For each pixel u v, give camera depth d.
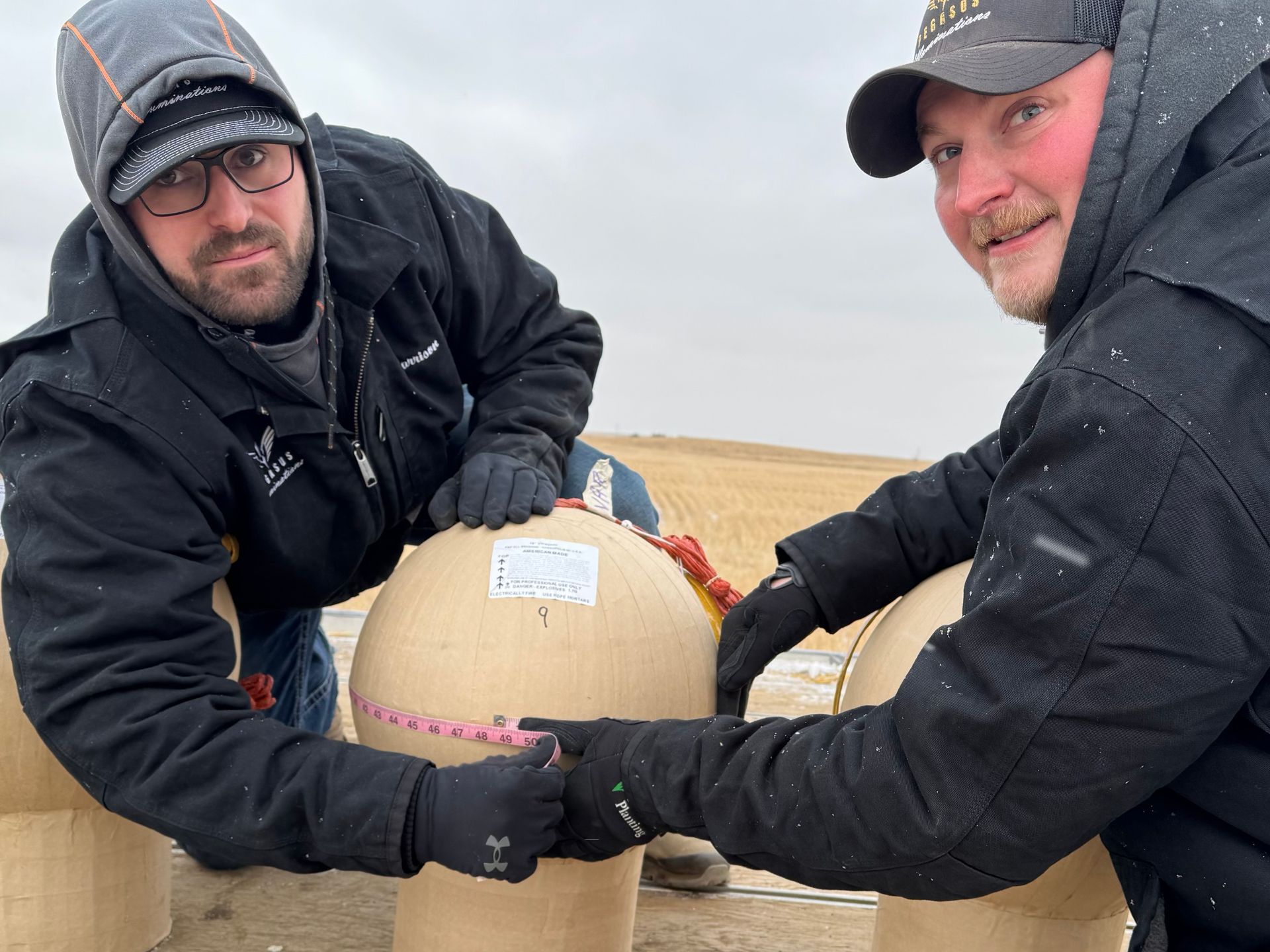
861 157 1.54
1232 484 0.99
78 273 1.69
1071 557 1.05
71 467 1.50
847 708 1.69
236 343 1.64
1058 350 1.14
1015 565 1.11
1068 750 1.06
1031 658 1.08
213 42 1.57
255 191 1.59
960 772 1.13
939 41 1.31
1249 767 1.11
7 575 1.52
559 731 1.50
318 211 1.73
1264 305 1.01
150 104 1.49
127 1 1.57
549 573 1.59
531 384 2.22
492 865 1.41
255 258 1.60
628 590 1.63
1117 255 1.15
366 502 1.92
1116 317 1.09
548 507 1.74
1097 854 1.49
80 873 1.73
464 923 1.65
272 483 1.77
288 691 2.49
